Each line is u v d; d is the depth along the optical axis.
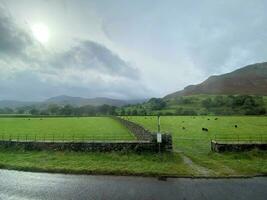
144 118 109.19
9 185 21.73
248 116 122.69
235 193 19.92
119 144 31.86
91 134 56.34
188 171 25.14
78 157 30.23
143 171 24.98
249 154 30.88
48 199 18.91
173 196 19.38
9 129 69.12
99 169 25.69
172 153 31.12
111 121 101.62
